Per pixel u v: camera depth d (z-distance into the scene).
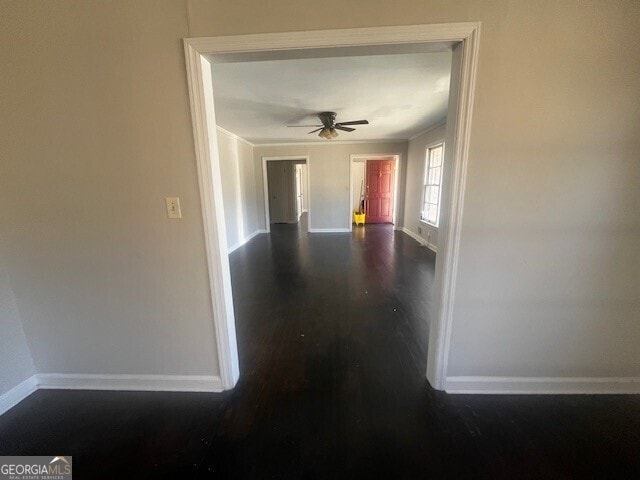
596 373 1.52
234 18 1.17
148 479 1.16
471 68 1.17
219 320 1.53
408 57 2.06
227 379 1.62
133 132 1.30
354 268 3.91
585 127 1.21
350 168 6.54
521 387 1.57
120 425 1.41
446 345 1.53
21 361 1.59
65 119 1.29
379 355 1.93
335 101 3.13
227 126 4.43
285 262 4.29
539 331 1.48
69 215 1.42
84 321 1.57
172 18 1.18
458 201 1.32
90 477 1.18
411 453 1.24
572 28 1.13
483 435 1.32
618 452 1.24
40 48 1.22
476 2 1.12
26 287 1.53
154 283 1.50
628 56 1.14
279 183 8.45
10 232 1.45
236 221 5.38
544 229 1.34
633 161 1.24
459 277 1.42
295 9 1.16
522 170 1.27
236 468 1.19
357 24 1.16
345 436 1.33
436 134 4.72
